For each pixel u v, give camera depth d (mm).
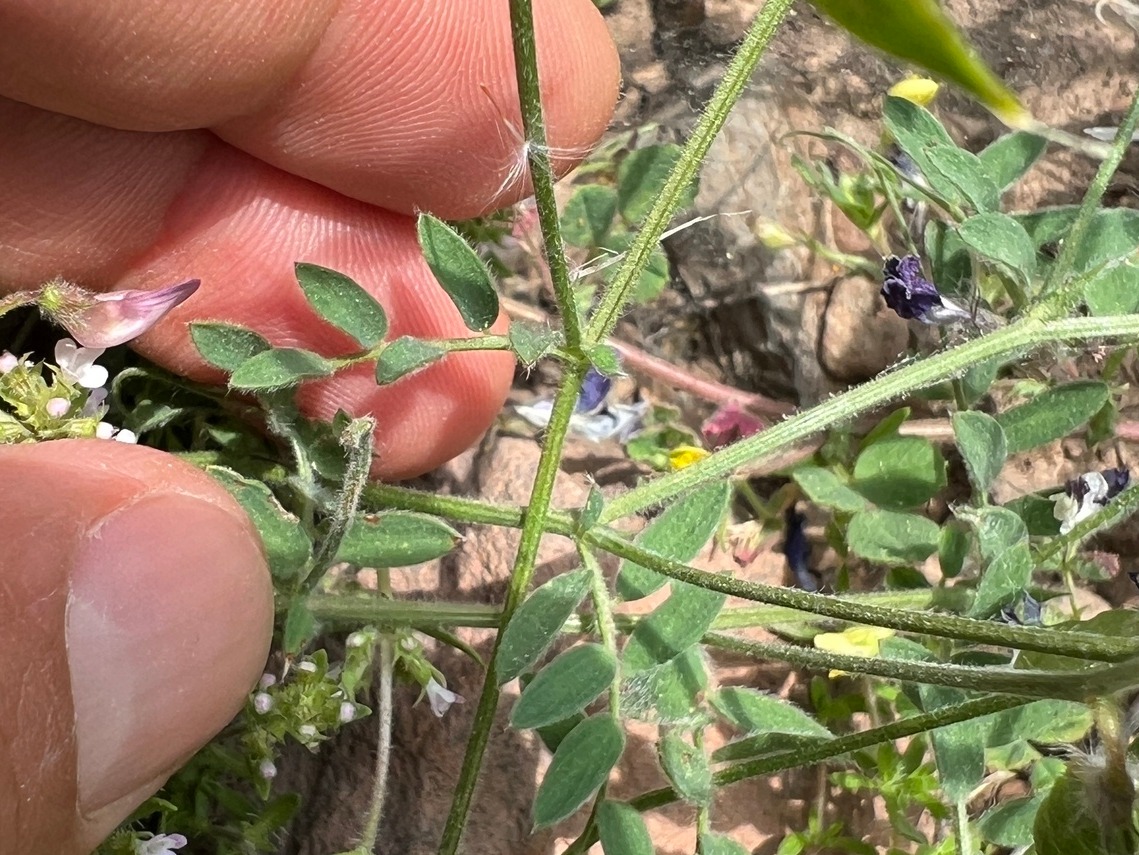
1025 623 80
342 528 73
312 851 111
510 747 111
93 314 75
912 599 90
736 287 128
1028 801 84
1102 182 81
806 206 127
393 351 69
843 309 124
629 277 70
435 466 104
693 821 111
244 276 92
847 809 112
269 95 81
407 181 90
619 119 132
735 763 79
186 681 65
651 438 122
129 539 63
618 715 70
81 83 71
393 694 113
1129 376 120
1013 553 75
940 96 128
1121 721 50
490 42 83
